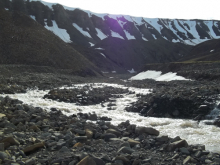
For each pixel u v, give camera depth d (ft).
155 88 96.58
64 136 27.66
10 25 205.67
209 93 57.26
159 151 25.23
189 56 368.07
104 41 415.85
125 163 21.03
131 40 455.63
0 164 18.22
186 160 21.63
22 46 187.01
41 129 32.81
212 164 20.30
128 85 118.83
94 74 207.51
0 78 93.71
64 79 135.64
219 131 38.78
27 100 64.90
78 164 18.95
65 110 54.54
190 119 50.75
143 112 57.62
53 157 21.21
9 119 36.14
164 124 45.65
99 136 30.37
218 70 115.65
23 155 21.58
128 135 32.32
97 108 62.80
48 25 446.19
